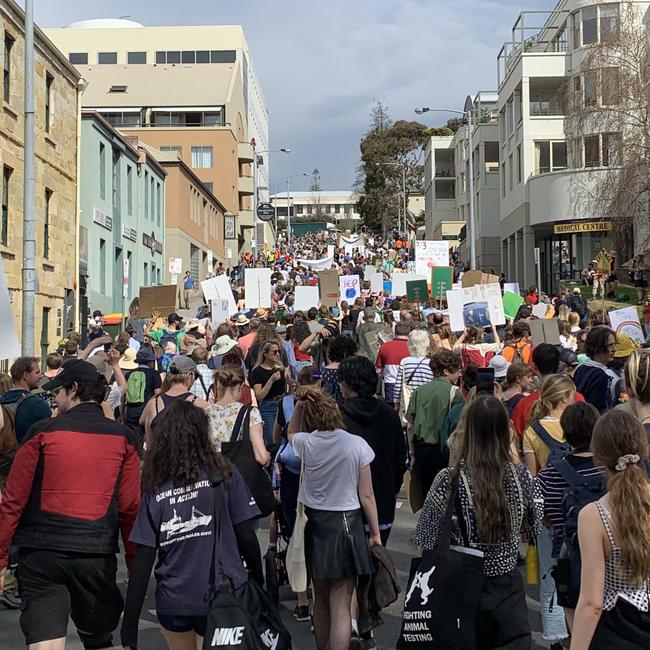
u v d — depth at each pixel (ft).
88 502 16.62
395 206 366.02
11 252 77.71
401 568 28.09
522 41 171.12
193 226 191.01
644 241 117.70
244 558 15.46
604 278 121.19
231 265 243.81
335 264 194.08
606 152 125.18
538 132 163.53
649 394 17.42
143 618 24.40
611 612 12.62
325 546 18.92
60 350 48.78
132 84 245.45
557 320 48.34
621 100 116.67
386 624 23.38
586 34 155.22
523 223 165.17
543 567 20.26
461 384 31.81
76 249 96.22
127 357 38.99
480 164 207.31
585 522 12.84
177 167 172.65
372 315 55.72
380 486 21.61
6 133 75.87
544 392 21.94
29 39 59.82
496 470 15.44
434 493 15.76
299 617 23.88
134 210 138.21
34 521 16.58
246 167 281.74
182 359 26.76
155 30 305.12
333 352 29.91
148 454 15.37
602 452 13.19
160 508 15.03
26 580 16.57
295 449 19.61
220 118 243.19
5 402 26.94
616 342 31.37
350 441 19.43
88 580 16.57
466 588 15.05
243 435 22.54
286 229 507.30
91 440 16.92
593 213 133.49
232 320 73.20
